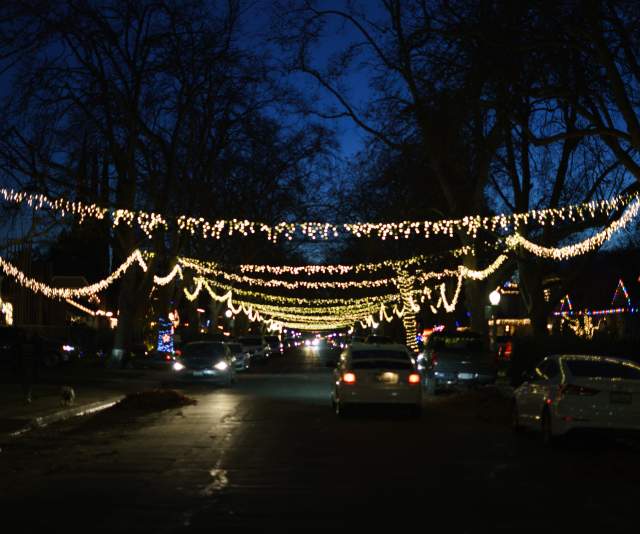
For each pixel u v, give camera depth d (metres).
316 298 81.00
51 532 8.54
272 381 37.75
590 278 53.97
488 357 29.27
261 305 71.38
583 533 8.63
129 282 41.22
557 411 15.20
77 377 35.88
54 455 14.24
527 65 19.41
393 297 61.19
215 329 72.12
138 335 49.97
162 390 24.98
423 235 49.62
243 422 19.78
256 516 9.31
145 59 36.31
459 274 46.59
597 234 31.00
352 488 11.09
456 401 25.00
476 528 8.80
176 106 38.03
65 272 67.94
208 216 43.09
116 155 37.00
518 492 10.91
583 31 17.84
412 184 38.88
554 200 32.81
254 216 48.34
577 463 13.61
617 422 14.89
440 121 21.89
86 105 35.69
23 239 35.94
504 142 32.84
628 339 24.06
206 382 33.81
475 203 34.91
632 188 27.94
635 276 48.22
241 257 63.84
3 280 48.81
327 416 21.36
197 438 16.61
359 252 64.81
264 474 12.19
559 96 19.80
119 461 13.48
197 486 11.19
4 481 11.59
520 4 18.19
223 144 40.97
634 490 11.19
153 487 11.10
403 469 12.76
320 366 54.44
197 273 56.69
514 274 48.62
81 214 34.69
